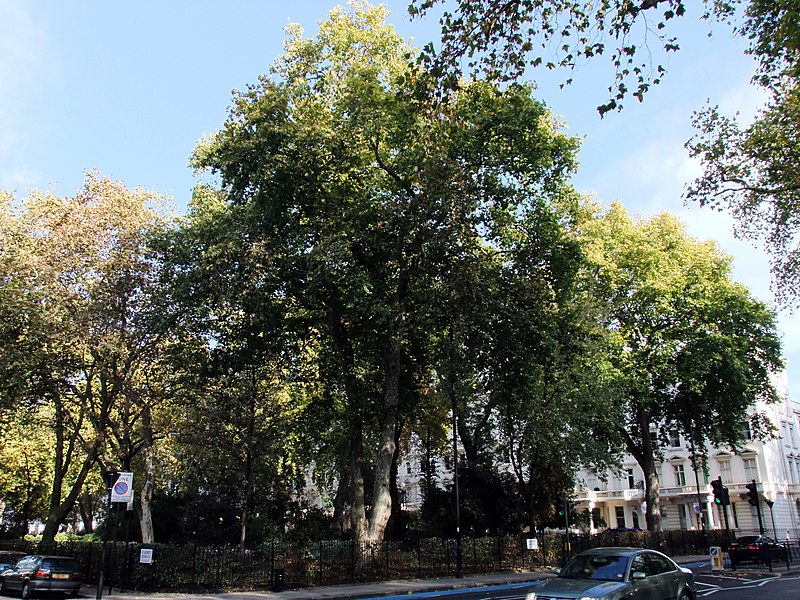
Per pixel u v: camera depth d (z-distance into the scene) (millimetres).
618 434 41594
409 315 25016
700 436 43125
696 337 37344
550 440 31875
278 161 24109
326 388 31578
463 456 39500
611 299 37906
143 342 27047
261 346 27203
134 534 33438
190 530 31750
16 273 24859
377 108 24344
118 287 26438
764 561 30594
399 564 25797
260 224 24750
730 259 41000
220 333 27844
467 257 23828
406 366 31078
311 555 23406
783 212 23062
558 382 31219
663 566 12406
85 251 26359
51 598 20016
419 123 22734
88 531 51062
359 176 26828
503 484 35719
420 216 23297
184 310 25781
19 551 30078
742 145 22375
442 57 12312
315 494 50344
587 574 11398
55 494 31844
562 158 25781
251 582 21891
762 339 40125
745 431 55750
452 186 23234
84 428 34656
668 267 38188
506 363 26906
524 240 26953
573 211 29125
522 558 30500
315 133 24172
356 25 26734
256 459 29281
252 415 28547
